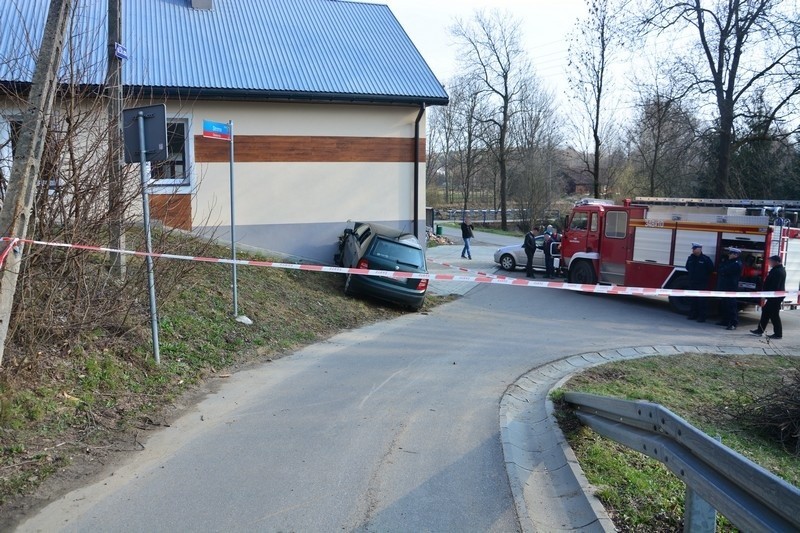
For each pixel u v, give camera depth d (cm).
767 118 2391
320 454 511
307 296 1198
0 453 452
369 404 656
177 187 934
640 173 3594
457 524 405
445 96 1540
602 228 1681
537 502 452
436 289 1695
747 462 299
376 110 1540
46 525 378
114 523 385
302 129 1482
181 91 1336
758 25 2328
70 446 486
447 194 6900
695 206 1499
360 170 1537
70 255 618
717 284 1342
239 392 673
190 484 444
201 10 1662
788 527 268
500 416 636
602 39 3409
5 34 1222
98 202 659
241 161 1440
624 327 1267
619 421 500
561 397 683
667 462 392
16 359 550
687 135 2656
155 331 689
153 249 756
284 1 1828
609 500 441
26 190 519
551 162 4819
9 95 636
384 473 480
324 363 827
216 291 1006
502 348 1006
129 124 676
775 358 1038
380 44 1725
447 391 725
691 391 805
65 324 616
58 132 617
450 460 512
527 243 2117
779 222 1291
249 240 1456
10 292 502
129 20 1544
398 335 1056
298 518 403
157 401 611
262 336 898
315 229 1509
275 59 1540
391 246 1300
